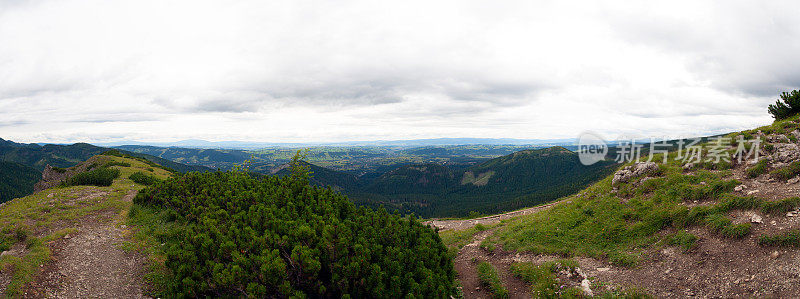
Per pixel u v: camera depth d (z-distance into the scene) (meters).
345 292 9.45
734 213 10.84
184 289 9.10
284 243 10.80
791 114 20.08
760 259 8.62
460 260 15.28
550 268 11.65
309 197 17.98
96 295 9.79
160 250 13.10
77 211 18.11
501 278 12.23
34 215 16.48
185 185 21.11
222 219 14.47
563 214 16.64
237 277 8.89
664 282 9.34
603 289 9.74
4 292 8.81
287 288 8.79
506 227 19.02
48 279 9.99
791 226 9.09
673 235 11.43
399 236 12.50
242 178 23.56
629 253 11.47
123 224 16.56
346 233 11.74
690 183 13.88
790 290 7.36
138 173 34.97
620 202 15.14
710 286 8.57
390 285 9.49
